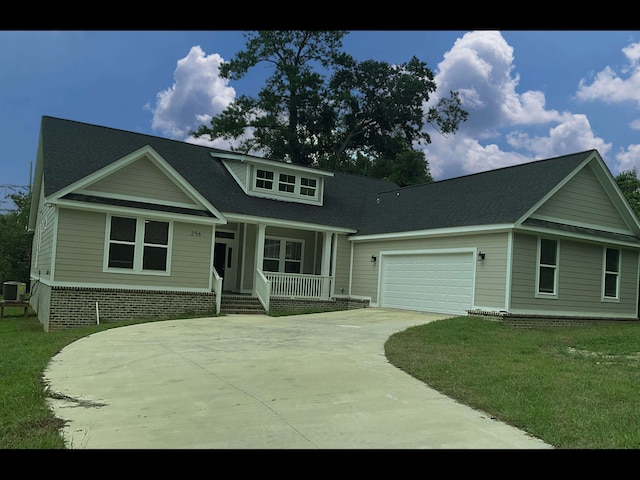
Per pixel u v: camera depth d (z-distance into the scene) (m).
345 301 21.02
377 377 7.28
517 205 15.77
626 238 18.52
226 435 4.85
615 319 17.98
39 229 21.56
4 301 18.77
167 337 11.10
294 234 22.58
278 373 7.52
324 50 46.53
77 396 6.34
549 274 16.27
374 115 48.78
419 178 42.94
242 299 18.33
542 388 6.43
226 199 19.47
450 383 6.76
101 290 15.03
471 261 16.45
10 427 5.09
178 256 16.50
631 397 6.02
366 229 21.22
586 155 16.86
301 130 46.09
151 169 16.33
